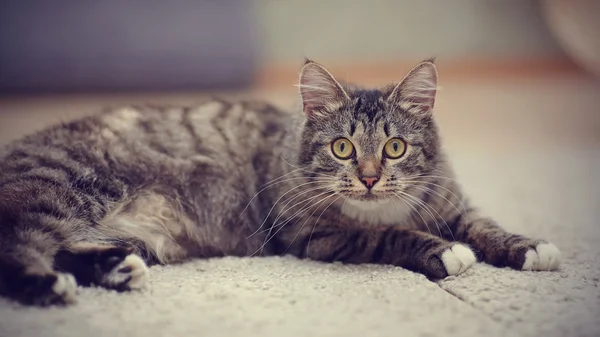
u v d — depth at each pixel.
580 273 0.65
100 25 1.94
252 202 0.75
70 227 0.65
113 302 0.59
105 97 1.86
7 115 1.51
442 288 0.62
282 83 2.05
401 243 0.69
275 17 2.06
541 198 0.94
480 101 1.89
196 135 0.76
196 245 0.74
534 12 2.14
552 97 1.92
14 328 0.54
